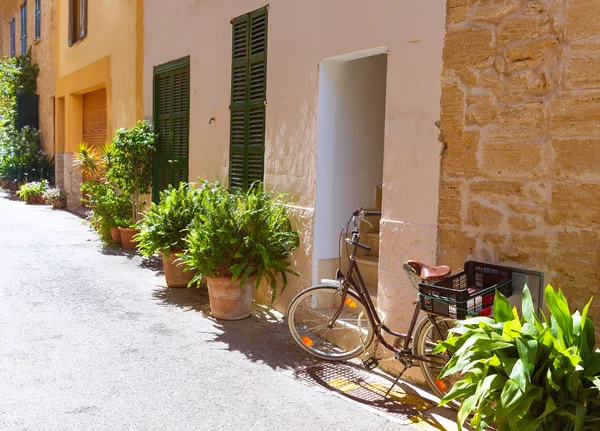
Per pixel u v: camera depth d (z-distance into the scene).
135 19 9.81
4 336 4.96
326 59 5.27
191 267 5.77
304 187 5.59
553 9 3.46
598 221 3.27
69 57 14.18
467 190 3.93
